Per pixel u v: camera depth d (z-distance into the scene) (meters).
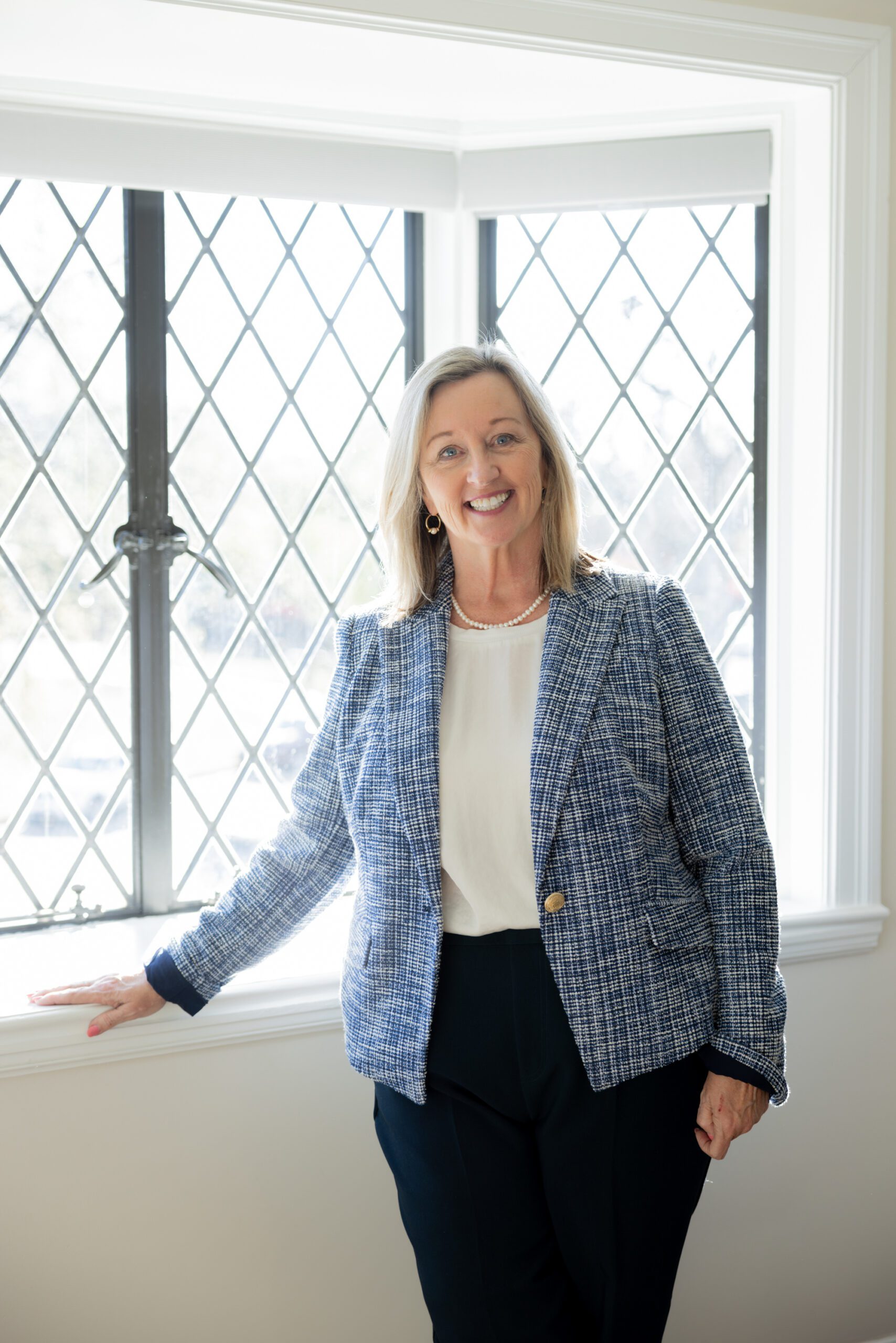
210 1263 1.68
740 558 2.09
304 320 1.99
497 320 2.06
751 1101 1.27
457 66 1.74
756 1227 1.94
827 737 1.92
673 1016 1.26
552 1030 1.26
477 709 1.34
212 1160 1.66
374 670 1.43
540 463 1.37
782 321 1.98
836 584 1.89
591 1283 1.32
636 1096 1.27
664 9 1.73
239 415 1.96
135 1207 1.63
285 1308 1.73
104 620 1.92
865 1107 1.98
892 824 1.96
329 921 1.95
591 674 1.30
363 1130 1.75
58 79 1.74
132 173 1.79
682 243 2.04
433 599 1.43
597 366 2.06
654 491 2.07
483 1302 1.31
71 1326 1.62
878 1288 2.03
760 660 2.09
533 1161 1.32
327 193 1.90
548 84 1.82
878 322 1.87
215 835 2.00
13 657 1.87
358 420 2.04
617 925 1.25
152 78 1.75
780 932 1.86
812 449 1.94
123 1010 1.50
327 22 1.59
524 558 1.39
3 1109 1.55
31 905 1.91
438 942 1.28
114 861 1.95
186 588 1.95
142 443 1.90
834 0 1.83
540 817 1.25
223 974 1.49
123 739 1.94
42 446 1.86
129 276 1.88
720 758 1.30
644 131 1.96
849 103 1.84
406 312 2.06
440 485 1.35
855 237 1.86
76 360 1.87
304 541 2.01
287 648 2.02
